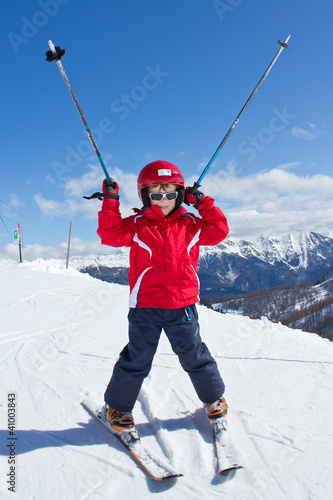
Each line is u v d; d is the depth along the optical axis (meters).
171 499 1.54
